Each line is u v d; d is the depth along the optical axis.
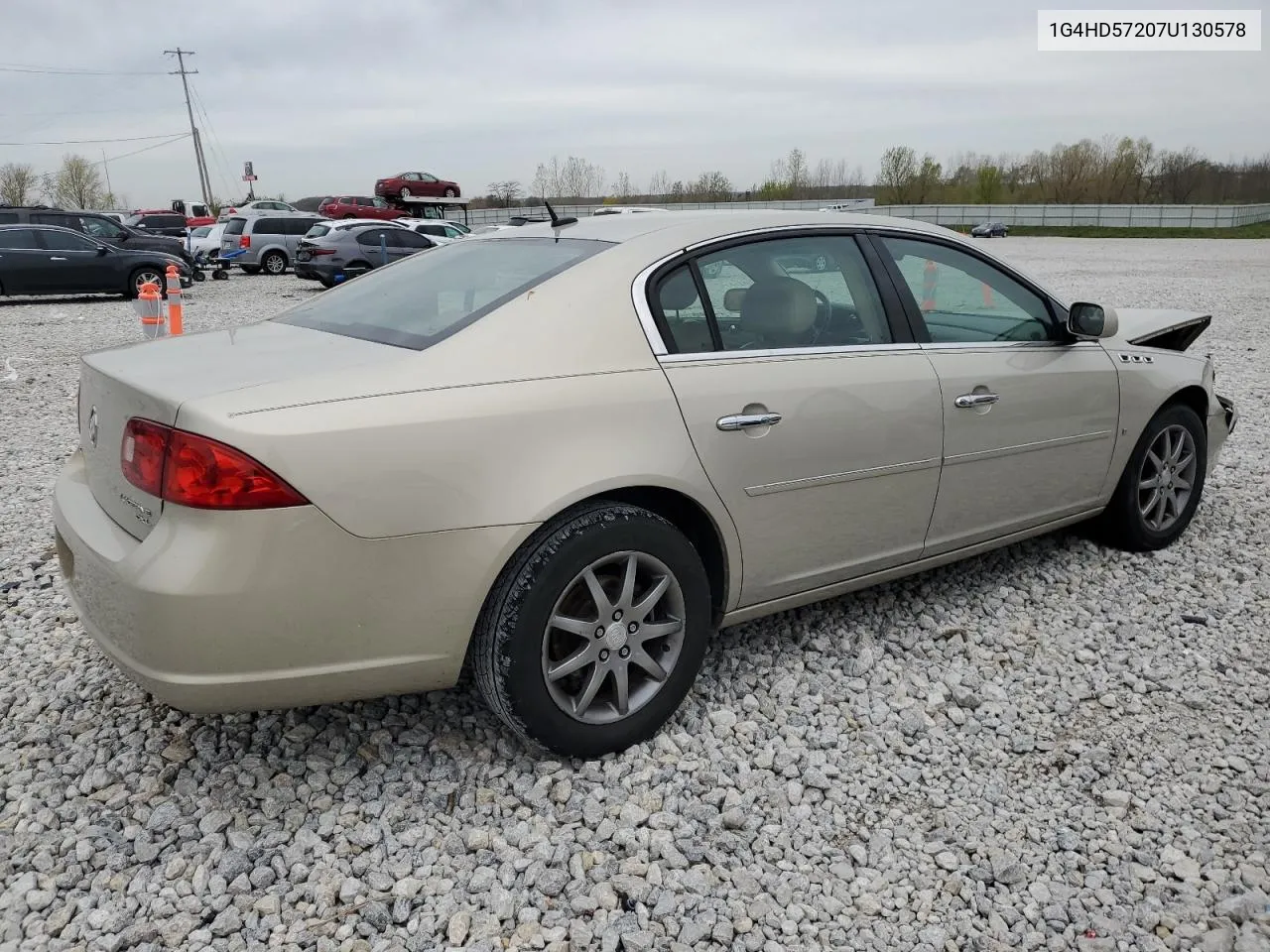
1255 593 4.18
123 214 41.03
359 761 2.90
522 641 2.63
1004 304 3.88
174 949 2.22
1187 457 4.64
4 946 2.20
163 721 3.08
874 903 2.39
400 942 2.26
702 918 2.34
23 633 3.71
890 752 3.03
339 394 2.45
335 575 2.41
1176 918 2.37
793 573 3.26
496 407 2.57
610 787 2.81
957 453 3.57
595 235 3.19
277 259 27.23
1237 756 3.03
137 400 2.50
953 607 4.00
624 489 2.83
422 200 44.47
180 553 2.32
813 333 3.28
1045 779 2.91
